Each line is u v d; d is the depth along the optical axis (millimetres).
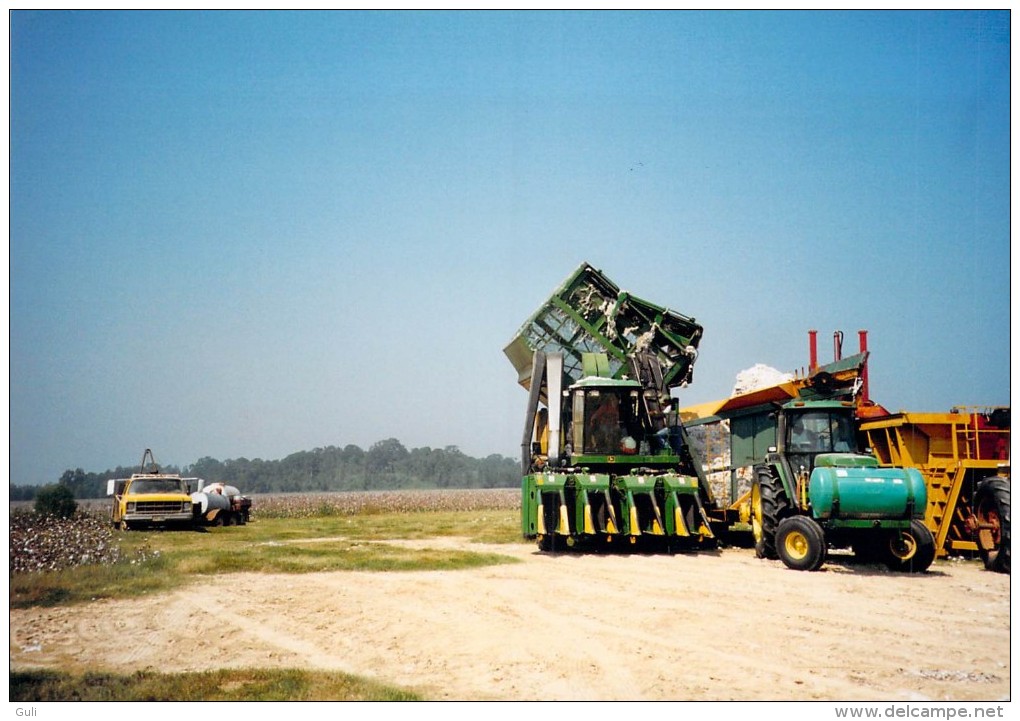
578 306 21422
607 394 19859
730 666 9039
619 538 19625
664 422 19859
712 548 19500
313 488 173375
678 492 18125
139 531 27156
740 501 19922
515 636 10414
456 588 13766
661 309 21281
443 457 182500
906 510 14805
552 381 20250
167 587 14109
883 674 8742
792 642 10008
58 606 12664
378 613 11906
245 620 11617
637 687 8375
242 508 32562
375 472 179250
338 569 16000
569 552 18609
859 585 13828
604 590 13461
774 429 20188
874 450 18391
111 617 11859
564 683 8523
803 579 14477
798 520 15711
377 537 23844
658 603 12367
